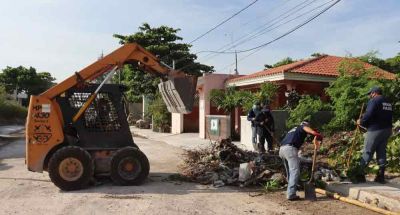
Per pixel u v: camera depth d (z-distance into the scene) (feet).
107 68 35.50
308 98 56.13
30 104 33.24
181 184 34.96
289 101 61.26
